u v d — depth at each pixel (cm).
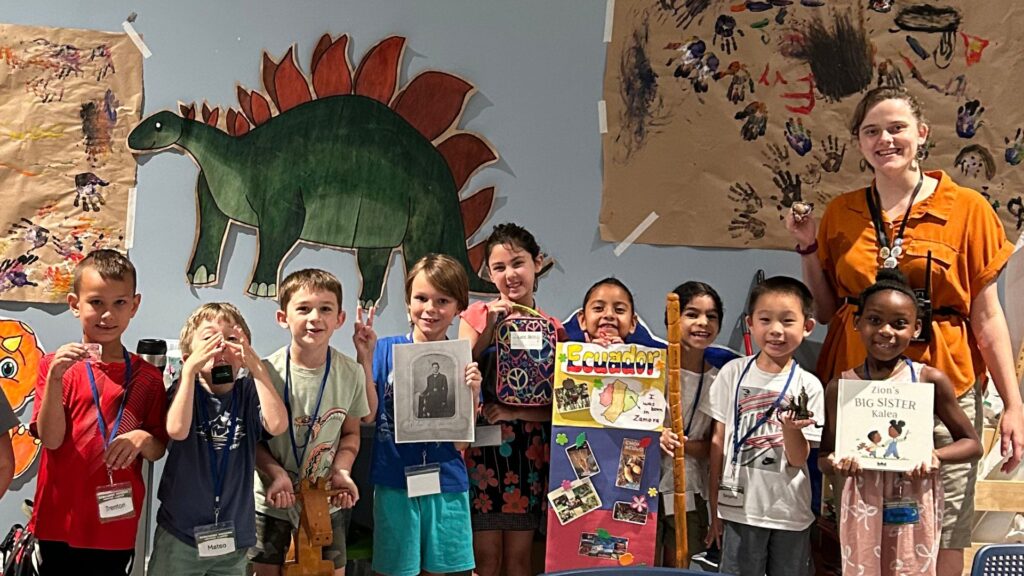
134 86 309
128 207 308
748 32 333
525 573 296
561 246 328
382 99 319
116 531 252
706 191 333
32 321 305
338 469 268
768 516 276
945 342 282
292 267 316
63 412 249
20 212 303
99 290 253
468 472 294
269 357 273
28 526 269
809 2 334
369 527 313
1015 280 336
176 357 301
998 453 318
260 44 314
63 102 306
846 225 297
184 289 311
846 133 336
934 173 292
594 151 329
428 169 321
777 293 283
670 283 333
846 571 271
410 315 290
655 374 285
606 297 293
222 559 255
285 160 314
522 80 326
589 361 287
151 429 260
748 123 334
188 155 310
